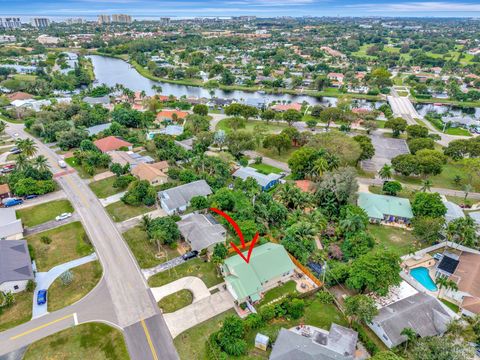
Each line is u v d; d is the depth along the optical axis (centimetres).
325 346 4788
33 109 16175
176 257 6850
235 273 5903
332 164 9694
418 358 4412
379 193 9775
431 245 7488
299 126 15850
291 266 6341
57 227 7781
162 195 8600
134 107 17775
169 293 5959
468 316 5528
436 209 7925
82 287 6066
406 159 10431
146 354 4875
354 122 16150
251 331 5256
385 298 5800
